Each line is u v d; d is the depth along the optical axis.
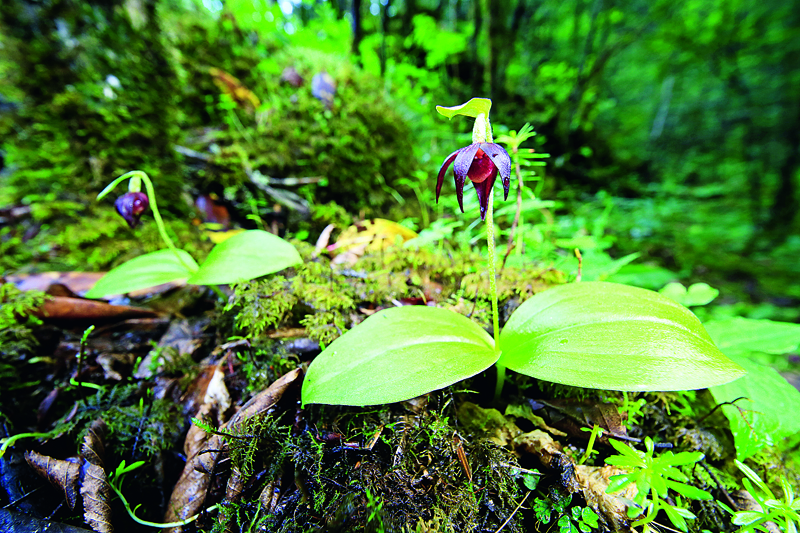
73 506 0.09
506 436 0.10
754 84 0.78
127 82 0.25
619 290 0.10
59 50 0.24
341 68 0.29
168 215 0.23
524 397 0.11
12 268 0.19
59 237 0.21
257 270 0.12
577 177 0.50
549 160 0.46
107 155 0.23
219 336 0.14
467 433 0.10
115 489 0.10
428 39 0.41
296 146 0.25
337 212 0.22
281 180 0.24
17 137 0.23
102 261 0.20
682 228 0.50
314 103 0.26
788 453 0.12
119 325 0.15
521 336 0.10
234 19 0.29
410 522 0.08
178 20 0.28
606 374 0.08
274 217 0.23
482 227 0.21
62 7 0.24
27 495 0.09
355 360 0.09
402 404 0.10
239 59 0.29
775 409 0.10
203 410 0.11
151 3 0.26
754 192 0.77
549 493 0.09
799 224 0.67
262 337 0.12
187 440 0.11
